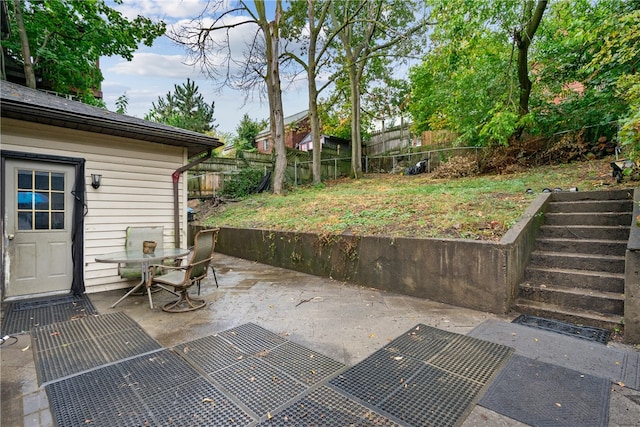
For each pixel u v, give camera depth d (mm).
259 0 11719
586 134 9016
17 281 4414
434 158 14602
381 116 20250
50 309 4074
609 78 7449
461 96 10242
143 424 1900
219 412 2014
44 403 2107
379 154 18625
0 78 8438
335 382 2348
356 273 5254
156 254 4531
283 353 2820
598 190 5023
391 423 1901
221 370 2533
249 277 5867
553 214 4879
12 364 2635
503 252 3656
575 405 2029
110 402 2119
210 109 26984
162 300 4512
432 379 2369
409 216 5645
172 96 26312
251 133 25922
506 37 9125
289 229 6730
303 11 14344
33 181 4512
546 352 2744
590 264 3883
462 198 6270
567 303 3588
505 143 9008
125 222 5312
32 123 4434
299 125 25359
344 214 6742
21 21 9141
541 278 4016
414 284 4492
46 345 3004
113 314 3898
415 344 2957
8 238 4328
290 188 12977
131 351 2875
